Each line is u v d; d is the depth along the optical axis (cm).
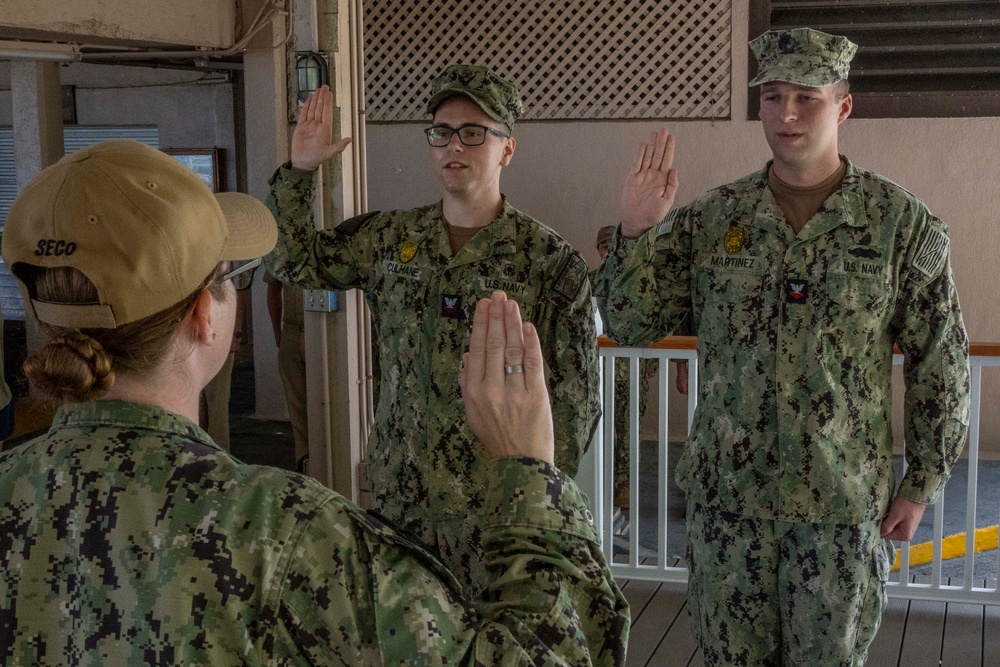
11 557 103
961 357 259
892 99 698
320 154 295
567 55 747
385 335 296
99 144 108
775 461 257
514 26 757
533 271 288
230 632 98
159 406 108
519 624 104
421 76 777
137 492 102
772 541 259
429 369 285
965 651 359
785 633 263
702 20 716
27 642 102
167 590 98
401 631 100
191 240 104
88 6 347
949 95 689
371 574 102
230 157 1048
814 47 250
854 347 255
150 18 374
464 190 288
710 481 265
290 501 103
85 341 101
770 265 259
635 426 413
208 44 411
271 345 779
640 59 733
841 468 254
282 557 100
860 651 262
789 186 262
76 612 101
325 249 303
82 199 101
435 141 289
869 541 257
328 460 418
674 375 740
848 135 709
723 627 268
